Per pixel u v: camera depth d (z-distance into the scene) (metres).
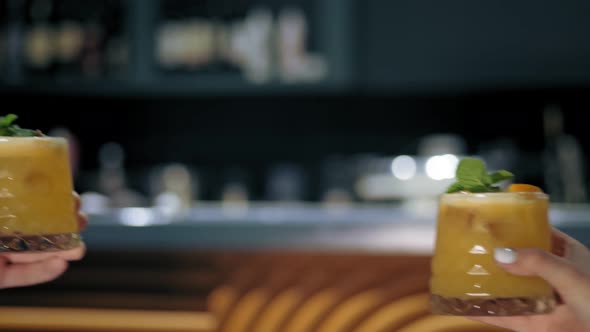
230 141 4.35
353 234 2.23
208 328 2.29
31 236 0.96
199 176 4.31
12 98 4.21
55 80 3.86
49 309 2.34
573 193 4.02
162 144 4.33
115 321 2.32
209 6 3.92
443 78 3.88
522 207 0.94
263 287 2.28
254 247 2.26
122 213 2.63
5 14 3.87
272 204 4.14
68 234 1.00
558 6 3.82
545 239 0.96
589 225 2.12
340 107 4.32
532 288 0.94
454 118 4.28
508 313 0.93
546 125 4.22
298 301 2.26
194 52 3.88
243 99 4.33
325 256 2.24
